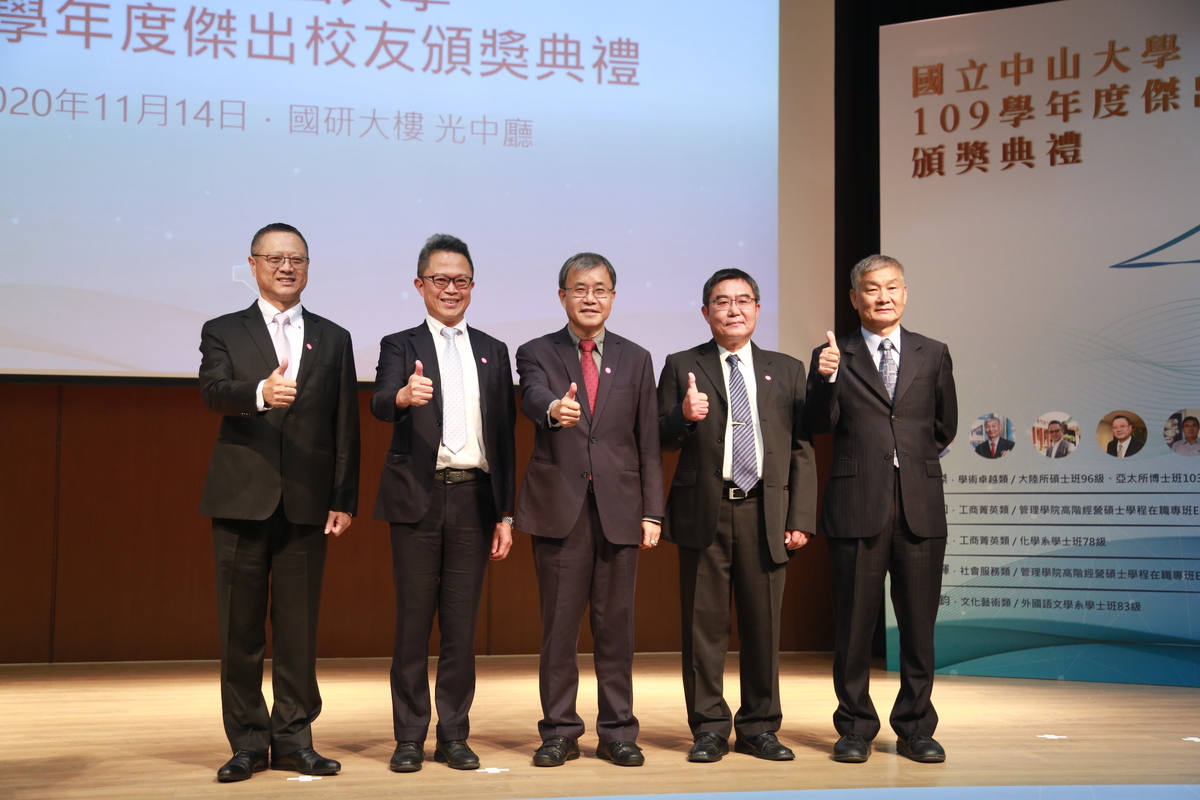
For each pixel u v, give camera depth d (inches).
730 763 99.8
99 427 174.2
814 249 177.8
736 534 105.2
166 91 162.2
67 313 158.7
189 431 177.3
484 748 108.1
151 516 175.0
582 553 102.3
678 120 175.3
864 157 191.3
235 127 163.6
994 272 160.9
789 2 179.9
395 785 90.7
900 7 191.9
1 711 130.1
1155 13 155.7
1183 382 151.6
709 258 174.2
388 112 167.8
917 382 106.6
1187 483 150.6
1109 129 156.9
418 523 100.7
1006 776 94.1
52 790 89.0
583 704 136.4
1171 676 149.9
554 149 171.8
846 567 105.1
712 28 177.3
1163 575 151.0
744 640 106.0
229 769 91.7
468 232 168.6
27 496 171.3
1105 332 155.3
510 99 171.0
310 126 165.6
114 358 159.8
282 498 96.5
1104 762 100.3
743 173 176.4
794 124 178.7
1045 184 159.3
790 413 108.2
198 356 161.9
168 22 162.9
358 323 165.2
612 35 174.4
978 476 160.1
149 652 173.5
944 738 112.5
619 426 104.4
